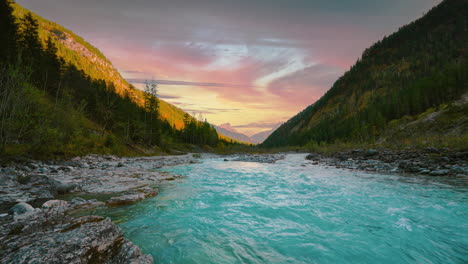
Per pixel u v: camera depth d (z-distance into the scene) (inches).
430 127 1588.3
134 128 2000.5
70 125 821.2
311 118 7741.1
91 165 646.5
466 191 323.9
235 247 161.8
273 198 307.4
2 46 1229.1
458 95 2655.0
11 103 550.0
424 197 294.7
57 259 115.0
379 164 647.8
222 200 296.7
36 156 591.2
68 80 2287.2
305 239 176.2
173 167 769.6
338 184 402.6
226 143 4859.7
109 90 2496.3
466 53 5388.8
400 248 160.4
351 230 193.5
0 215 193.8
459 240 171.5
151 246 160.9
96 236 148.8
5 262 108.5
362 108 5290.4
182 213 239.6
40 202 249.1
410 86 3907.5
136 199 289.1
